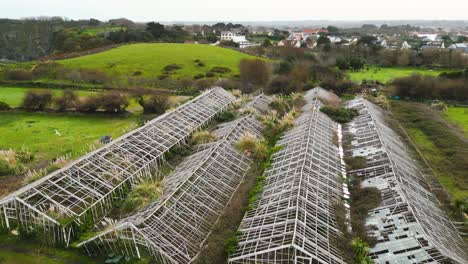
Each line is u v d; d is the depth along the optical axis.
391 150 37.72
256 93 70.62
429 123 51.84
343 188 31.30
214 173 32.59
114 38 127.88
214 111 53.44
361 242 23.39
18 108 58.38
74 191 28.38
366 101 58.03
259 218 25.75
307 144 36.47
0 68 86.12
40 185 27.45
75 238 25.31
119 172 32.25
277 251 21.50
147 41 132.25
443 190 32.75
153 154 37.00
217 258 23.34
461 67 95.50
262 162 37.03
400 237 23.48
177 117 47.03
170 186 29.80
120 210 28.83
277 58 103.31
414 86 67.06
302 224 23.47
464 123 53.41
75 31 145.75
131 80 76.25
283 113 55.66
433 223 25.92
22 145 44.12
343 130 47.12
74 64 89.94
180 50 105.81
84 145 44.38
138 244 23.28
